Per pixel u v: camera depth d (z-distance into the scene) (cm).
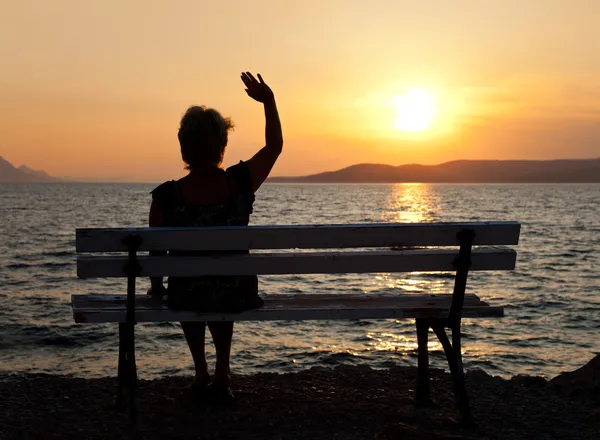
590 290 2069
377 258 317
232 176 336
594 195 18562
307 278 2292
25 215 6881
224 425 329
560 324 1500
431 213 7869
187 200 332
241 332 1327
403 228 316
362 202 11994
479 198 15100
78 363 1096
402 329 1375
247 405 359
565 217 7138
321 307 323
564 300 1866
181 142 334
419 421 334
